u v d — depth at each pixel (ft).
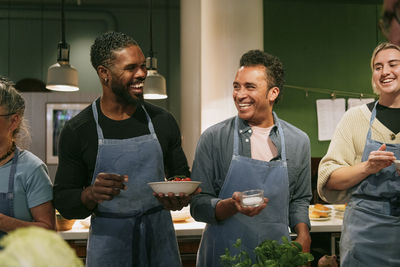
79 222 8.91
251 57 5.57
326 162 6.42
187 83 15.75
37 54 19.29
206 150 5.79
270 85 5.48
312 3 19.04
